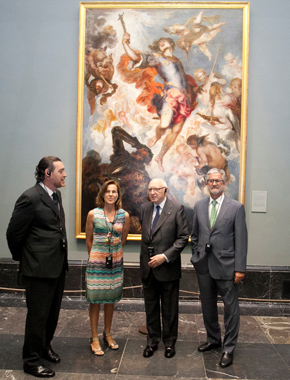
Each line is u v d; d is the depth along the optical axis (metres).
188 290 6.28
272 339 4.82
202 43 6.25
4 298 6.28
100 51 6.34
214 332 4.50
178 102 6.29
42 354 4.19
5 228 6.58
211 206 4.49
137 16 6.30
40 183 4.05
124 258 6.46
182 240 4.29
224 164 6.25
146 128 6.34
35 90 6.50
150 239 4.37
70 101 6.48
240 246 4.22
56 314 4.19
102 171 6.40
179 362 4.17
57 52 6.46
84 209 6.45
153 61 6.30
